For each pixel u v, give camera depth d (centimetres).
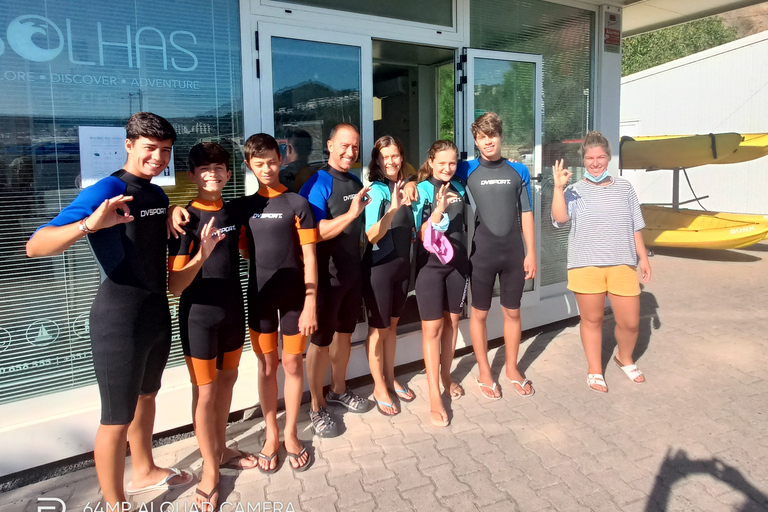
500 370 376
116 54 274
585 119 485
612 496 234
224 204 246
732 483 242
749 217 788
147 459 244
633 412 310
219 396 251
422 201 306
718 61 1058
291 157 330
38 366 266
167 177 290
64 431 267
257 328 251
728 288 604
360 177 352
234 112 309
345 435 291
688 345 419
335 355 315
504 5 420
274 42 317
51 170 262
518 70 417
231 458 263
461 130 395
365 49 347
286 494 240
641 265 347
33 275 262
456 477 250
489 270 319
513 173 319
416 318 441
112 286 200
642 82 1191
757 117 1015
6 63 250
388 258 296
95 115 271
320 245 282
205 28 297
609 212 331
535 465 258
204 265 229
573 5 457
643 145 886
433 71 537
